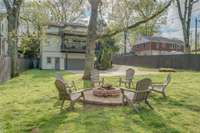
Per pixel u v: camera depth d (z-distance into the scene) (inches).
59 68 1432.1
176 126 224.1
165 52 2071.9
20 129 217.0
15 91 433.1
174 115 258.5
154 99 336.2
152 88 347.6
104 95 323.3
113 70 1109.1
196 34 1588.3
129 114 255.8
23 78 700.0
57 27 1409.9
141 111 269.1
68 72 998.4
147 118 243.3
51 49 1412.4
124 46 2096.5
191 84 484.7
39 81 599.5
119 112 263.0
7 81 622.5
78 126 219.9
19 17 850.8
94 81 488.4
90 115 252.4
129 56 1615.4
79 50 1462.8
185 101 327.0
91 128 214.2
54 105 304.3
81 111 269.9
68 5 1533.0
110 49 1258.6
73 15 1560.0
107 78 613.9
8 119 247.6
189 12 1076.5
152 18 626.5
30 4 935.0
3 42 1227.9
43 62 1395.2
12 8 770.8
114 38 1392.7
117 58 1844.2
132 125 223.1
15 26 775.1
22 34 784.3
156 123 229.5
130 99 274.7
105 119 238.2
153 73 776.3
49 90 423.2
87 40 577.3
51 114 262.4
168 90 407.8
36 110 282.2
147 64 1366.9
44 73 938.1
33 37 796.6
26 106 304.3
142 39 2160.4
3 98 365.1
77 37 1455.5
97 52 1181.1
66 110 275.3
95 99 307.7
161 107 291.1
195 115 260.8
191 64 1024.9
